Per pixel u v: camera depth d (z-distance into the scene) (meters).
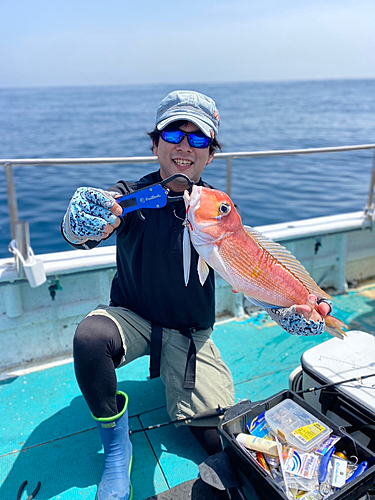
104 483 1.64
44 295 2.60
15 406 2.25
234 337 2.91
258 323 3.10
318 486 1.35
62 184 10.87
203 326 2.01
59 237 7.08
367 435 1.61
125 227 1.77
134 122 28.78
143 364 2.64
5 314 2.49
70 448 1.98
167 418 2.17
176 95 1.70
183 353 1.92
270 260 1.56
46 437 2.04
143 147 16.88
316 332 1.62
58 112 39.94
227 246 1.49
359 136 19.75
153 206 1.53
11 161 2.29
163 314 1.90
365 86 143.38
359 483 1.30
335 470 1.38
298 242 3.36
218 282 3.07
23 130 23.50
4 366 2.57
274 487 1.30
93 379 1.59
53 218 8.02
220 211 1.46
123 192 1.74
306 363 1.83
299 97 67.38
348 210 8.62
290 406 1.66
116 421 1.67
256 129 23.41
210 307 1.97
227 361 2.63
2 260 2.54
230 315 3.21
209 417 1.81
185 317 1.92
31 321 2.56
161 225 1.76
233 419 1.56
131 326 1.85
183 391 1.86
